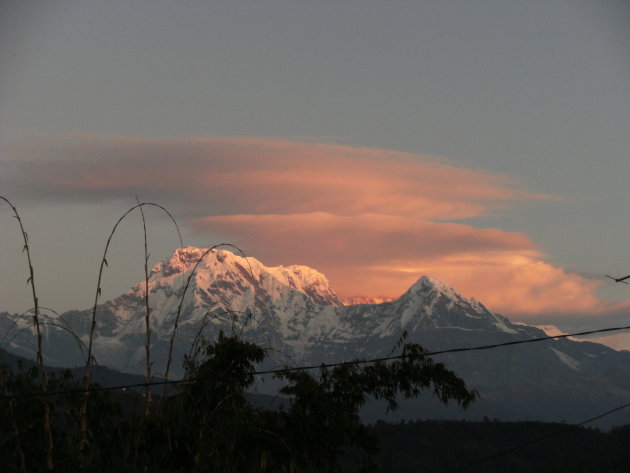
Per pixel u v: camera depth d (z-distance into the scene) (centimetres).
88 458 2450
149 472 2453
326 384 3594
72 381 2831
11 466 2494
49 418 2586
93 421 2736
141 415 2570
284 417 3291
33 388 2692
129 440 2511
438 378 3541
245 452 2788
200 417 2675
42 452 2595
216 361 3044
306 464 3259
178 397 2731
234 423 2714
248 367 3125
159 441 2594
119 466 2458
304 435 3253
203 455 2533
